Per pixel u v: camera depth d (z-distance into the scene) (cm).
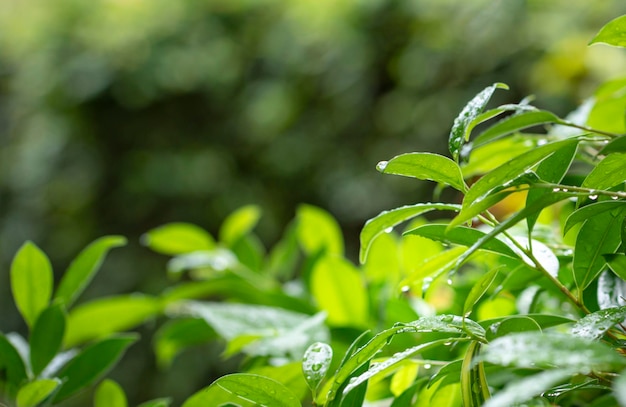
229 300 171
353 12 487
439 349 140
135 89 554
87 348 141
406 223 258
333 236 172
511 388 93
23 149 577
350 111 489
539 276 130
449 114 423
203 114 552
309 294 165
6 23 603
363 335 125
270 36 533
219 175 538
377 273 160
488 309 144
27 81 582
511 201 168
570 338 100
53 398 140
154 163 548
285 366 132
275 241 523
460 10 430
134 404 444
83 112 564
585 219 121
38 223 563
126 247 536
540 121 120
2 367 142
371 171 480
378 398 138
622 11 346
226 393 132
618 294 127
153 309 168
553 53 359
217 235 537
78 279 147
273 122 519
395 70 471
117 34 561
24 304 146
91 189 558
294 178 517
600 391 124
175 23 561
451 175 121
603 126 142
